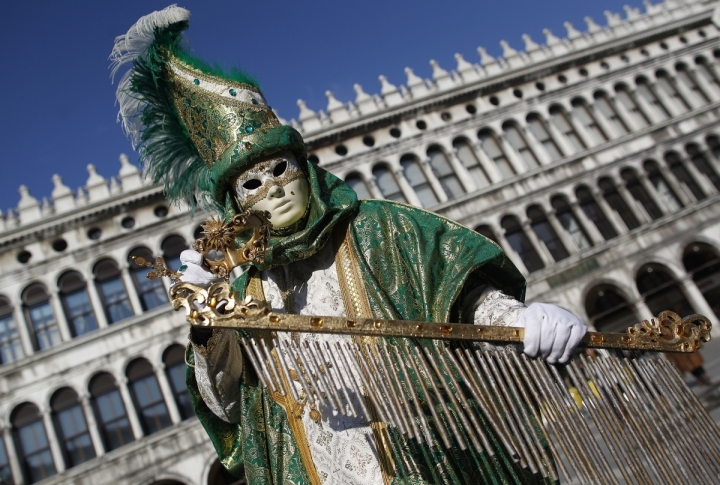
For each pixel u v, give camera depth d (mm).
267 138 2154
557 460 1774
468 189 27734
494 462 1841
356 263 2178
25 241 23750
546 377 1818
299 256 2133
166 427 21672
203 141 2299
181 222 24781
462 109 29594
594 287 26516
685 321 2027
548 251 27078
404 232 2221
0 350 22375
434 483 1799
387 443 1889
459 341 1937
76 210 24250
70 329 22906
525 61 31109
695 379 16828
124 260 23984
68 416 21547
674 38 33562
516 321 1908
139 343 22594
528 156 29297
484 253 2111
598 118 30578
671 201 29344
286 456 2031
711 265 28188
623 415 1848
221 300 1752
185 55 2398
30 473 20656
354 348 1829
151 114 2494
